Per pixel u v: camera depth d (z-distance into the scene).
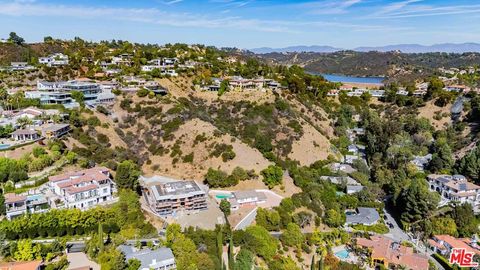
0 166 93.62
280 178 119.38
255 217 101.94
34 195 90.38
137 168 121.44
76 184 93.81
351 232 109.06
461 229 110.38
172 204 99.56
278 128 157.25
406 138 174.25
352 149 172.25
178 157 130.75
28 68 193.62
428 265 93.38
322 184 128.38
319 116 187.88
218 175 117.12
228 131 151.38
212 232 88.06
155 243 85.06
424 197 113.94
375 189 133.12
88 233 84.75
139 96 164.38
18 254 73.12
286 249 93.00
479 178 136.25
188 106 167.62
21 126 120.50
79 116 137.00
